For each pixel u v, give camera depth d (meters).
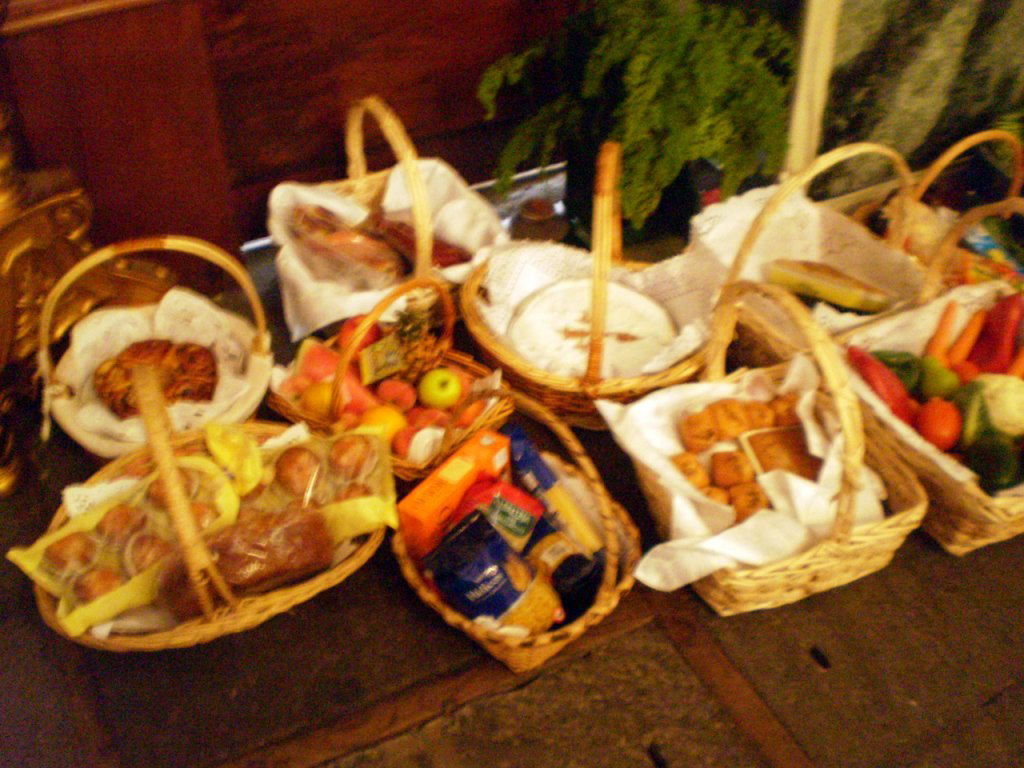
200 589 1.20
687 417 1.52
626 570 1.38
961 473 1.43
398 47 2.12
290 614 1.46
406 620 1.46
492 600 1.30
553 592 1.34
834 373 1.24
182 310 1.69
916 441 1.47
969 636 1.48
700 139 1.79
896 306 1.77
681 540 1.35
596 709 1.36
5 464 1.61
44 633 1.43
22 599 1.48
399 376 1.68
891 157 1.70
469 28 2.18
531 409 1.52
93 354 1.65
